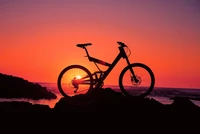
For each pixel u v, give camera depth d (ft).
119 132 19.16
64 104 23.11
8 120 21.61
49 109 24.50
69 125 20.34
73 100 23.62
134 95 23.56
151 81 23.38
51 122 21.09
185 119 20.47
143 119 20.26
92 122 20.29
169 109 21.99
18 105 26.78
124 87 23.59
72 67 23.49
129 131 19.20
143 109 21.42
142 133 18.99
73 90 23.71
